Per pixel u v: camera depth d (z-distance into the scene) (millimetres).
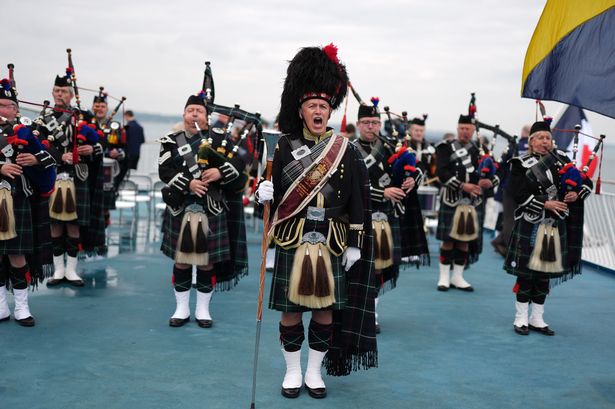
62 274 5348
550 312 5113
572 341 4320
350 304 3316
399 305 5180
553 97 3609
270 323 4438
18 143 3961
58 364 3510
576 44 3545
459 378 3549
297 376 3260
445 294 5629
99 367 3488
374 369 3650
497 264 7164
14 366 3455
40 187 4215
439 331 4449
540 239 4348
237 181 4297
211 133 4262
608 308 5305
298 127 3240
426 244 4758
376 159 4309
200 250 4176
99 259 6422
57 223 5176
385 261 4309
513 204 7211
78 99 5273
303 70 3137
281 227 3197
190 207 4215
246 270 4520
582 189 4324
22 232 4113
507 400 3256
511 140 6273
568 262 4488
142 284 5453
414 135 6559
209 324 4305
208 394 3186
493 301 5410
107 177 6547
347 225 3248
